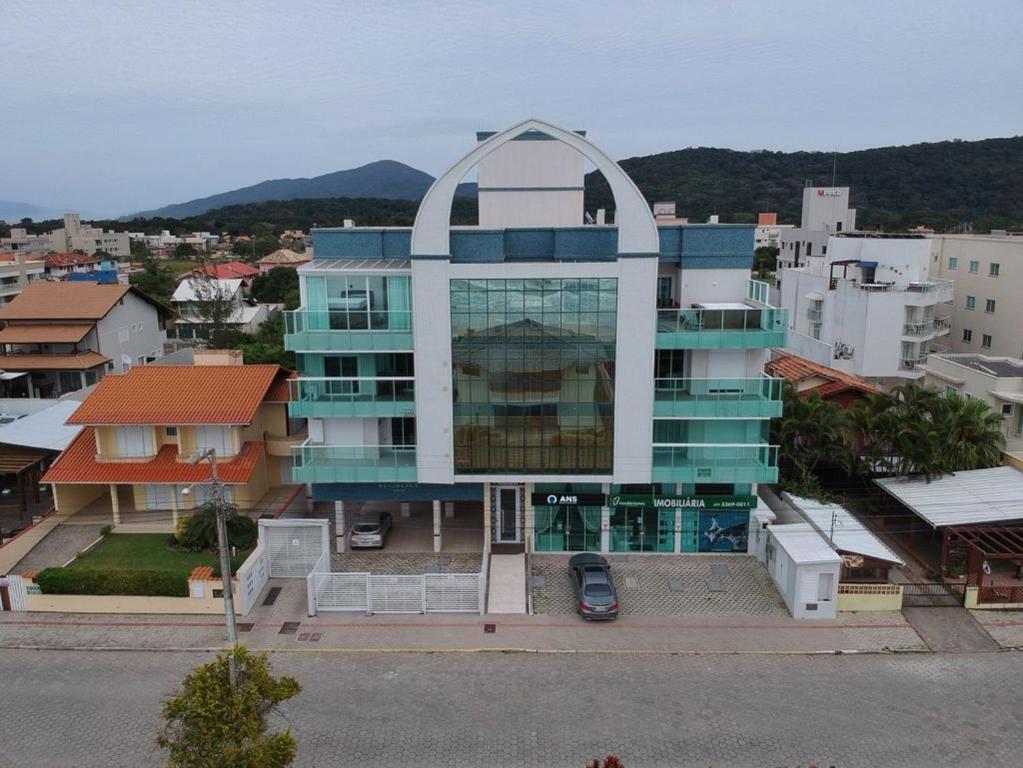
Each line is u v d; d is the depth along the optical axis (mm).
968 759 22203
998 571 33406
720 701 24953
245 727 18078
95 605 30656
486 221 41562
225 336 73125
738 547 35562
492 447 33562
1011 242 58281
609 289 31766
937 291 57500
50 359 57094
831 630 29453
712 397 33438
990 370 45719
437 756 22344
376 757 22281
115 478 35750
